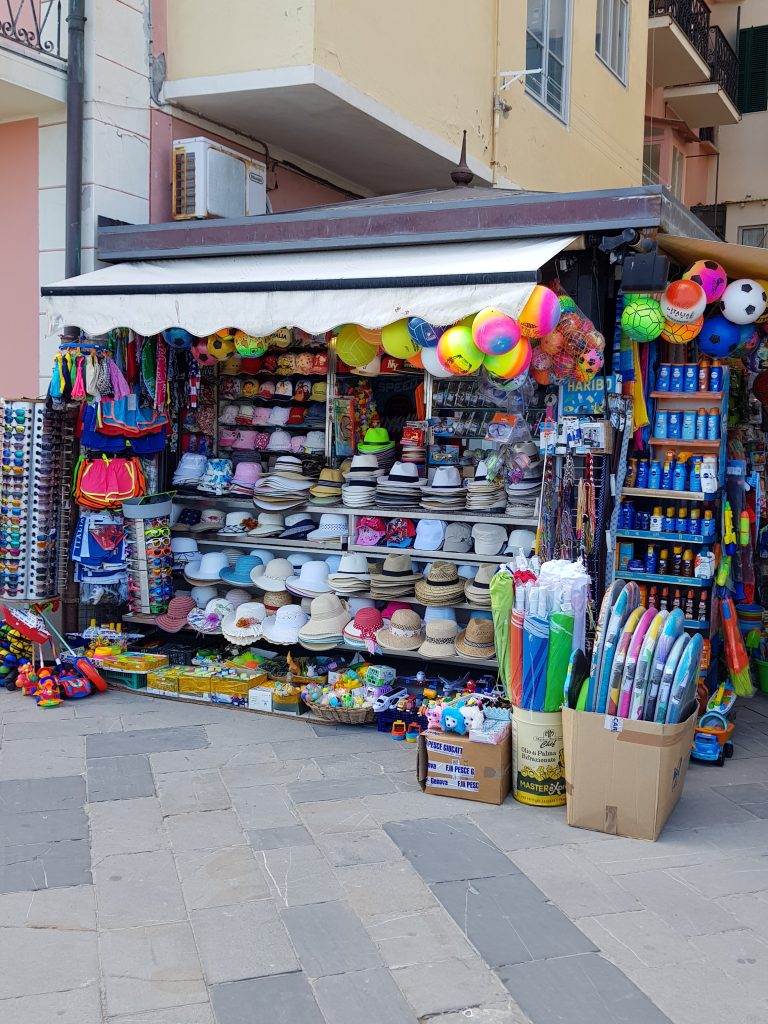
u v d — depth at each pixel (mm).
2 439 6480
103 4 6598
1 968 3230
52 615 7035
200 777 5012
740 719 6344
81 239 6688
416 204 5695
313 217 5980
